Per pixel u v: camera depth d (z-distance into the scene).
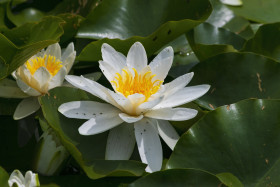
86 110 0.97
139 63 1.00
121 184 0.95
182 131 1.01
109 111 0.98
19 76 1.01
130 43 1.02
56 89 0.98
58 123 0.97
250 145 0.97
